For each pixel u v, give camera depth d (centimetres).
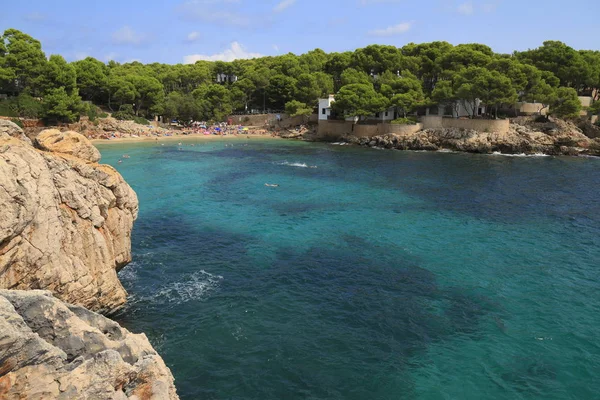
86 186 2467
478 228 4619
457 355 2431
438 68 13238
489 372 2289
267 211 5175
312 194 6059
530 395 2120
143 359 1391
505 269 3578
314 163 8725
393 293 3155
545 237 4347
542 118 11150
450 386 2178
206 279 3297
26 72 11306
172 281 3241
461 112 12150
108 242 2609
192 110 14550
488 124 10662
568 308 2950
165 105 14400
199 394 2070
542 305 2991
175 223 4650
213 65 18938
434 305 2989
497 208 5397
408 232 4462
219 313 2800
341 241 4184
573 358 2405
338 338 2570
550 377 2252
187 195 5900
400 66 14025
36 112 10831
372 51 14362
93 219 2442
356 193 6141
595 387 2181
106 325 1552
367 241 4191
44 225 2014
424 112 12638
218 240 4153
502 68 11269
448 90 11050
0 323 1081
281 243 4106
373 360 2373
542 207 5450
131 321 2662
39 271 1988
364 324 2734
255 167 8188
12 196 1820
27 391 1109
